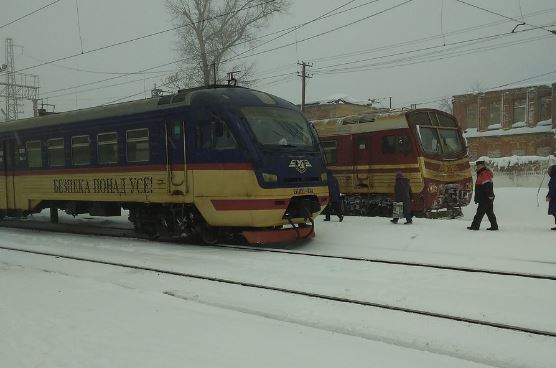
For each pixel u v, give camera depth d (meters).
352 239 11.74
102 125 13.00
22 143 15.44
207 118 10.75
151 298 6.77
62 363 4.54
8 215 16.62
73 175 13.85
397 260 9.09
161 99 11.80
